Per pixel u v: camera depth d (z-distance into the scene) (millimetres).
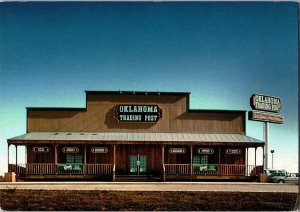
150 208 20531
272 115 44375
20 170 36188
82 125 39938
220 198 23703
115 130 40000
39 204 21359
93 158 38750
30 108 39844
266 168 44719
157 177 36969
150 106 40188
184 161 39031
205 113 40438
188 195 24688
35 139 37250
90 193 25156
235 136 39656
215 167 37125
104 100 40281
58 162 38562
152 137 38594
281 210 20594
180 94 40500
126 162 38781
